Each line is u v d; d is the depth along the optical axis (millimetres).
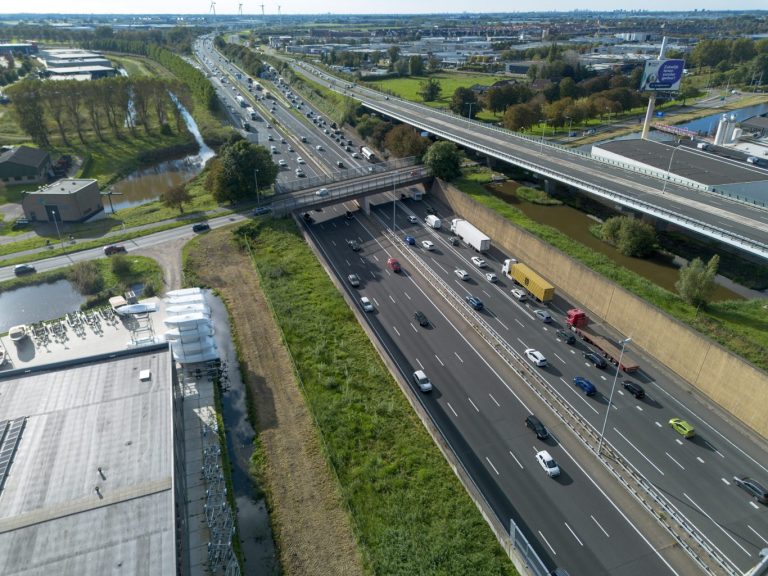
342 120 193250
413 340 77812
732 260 97875
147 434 49844
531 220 113875
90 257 99812
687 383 69812
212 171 123125
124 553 38750
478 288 92562
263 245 105250
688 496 53375
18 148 146625
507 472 55594
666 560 46938
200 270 95125
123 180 154250
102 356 60594
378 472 54031
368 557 45219
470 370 71375
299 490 52438
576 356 74500
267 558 45938
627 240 102000
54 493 43594
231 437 59125
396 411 62688
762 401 60812
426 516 49594
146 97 182375
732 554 47625
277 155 163375
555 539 48500
